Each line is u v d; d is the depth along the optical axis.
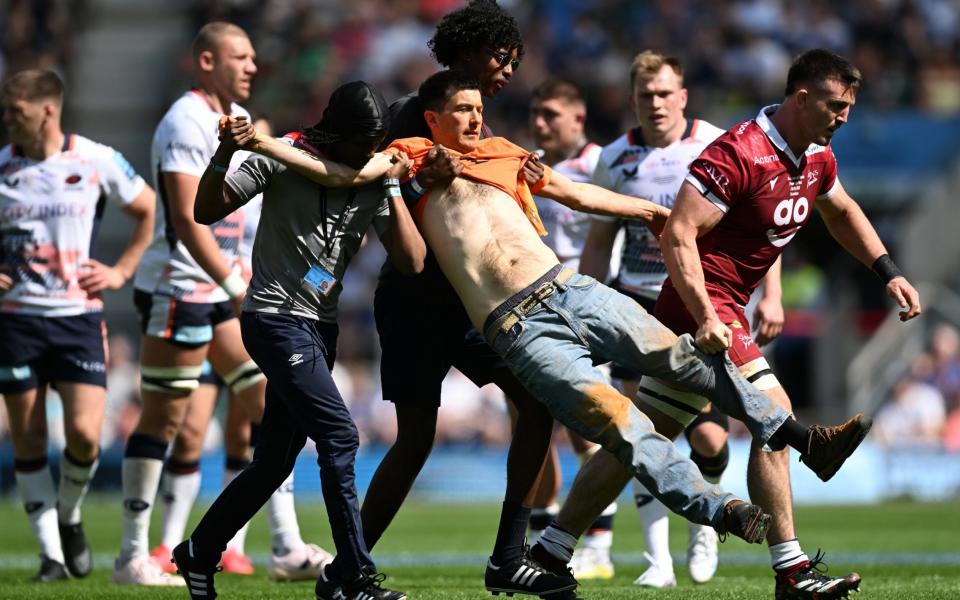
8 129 27.48
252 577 28.02
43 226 27.53
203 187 18.41
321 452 18.69
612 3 83.25
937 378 62.44
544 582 19.45
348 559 18.59
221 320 27.41
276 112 81.00
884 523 45.31
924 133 70.44
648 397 20.30
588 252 27.50
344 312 70.44
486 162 19.30
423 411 20.56
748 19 80.69
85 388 27.73
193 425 28.81
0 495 61.34
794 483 60.41
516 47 21.73
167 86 88.75
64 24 89.19
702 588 23.83
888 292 21.14
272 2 88.19
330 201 18.89
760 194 19.55
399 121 20.62
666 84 26.77
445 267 18.94
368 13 88.69
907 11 80.50
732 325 19.73
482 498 63.12
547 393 18.11
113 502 58.91
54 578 27.83
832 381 67.06
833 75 19.09
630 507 57.91
